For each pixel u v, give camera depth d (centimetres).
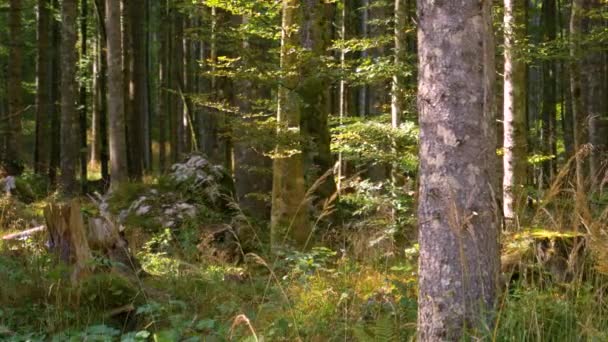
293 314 450
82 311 538
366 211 895
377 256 627
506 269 493
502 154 978
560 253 478
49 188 1652
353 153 1073
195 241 861
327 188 1027
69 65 1574
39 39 1873
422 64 380
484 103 374
